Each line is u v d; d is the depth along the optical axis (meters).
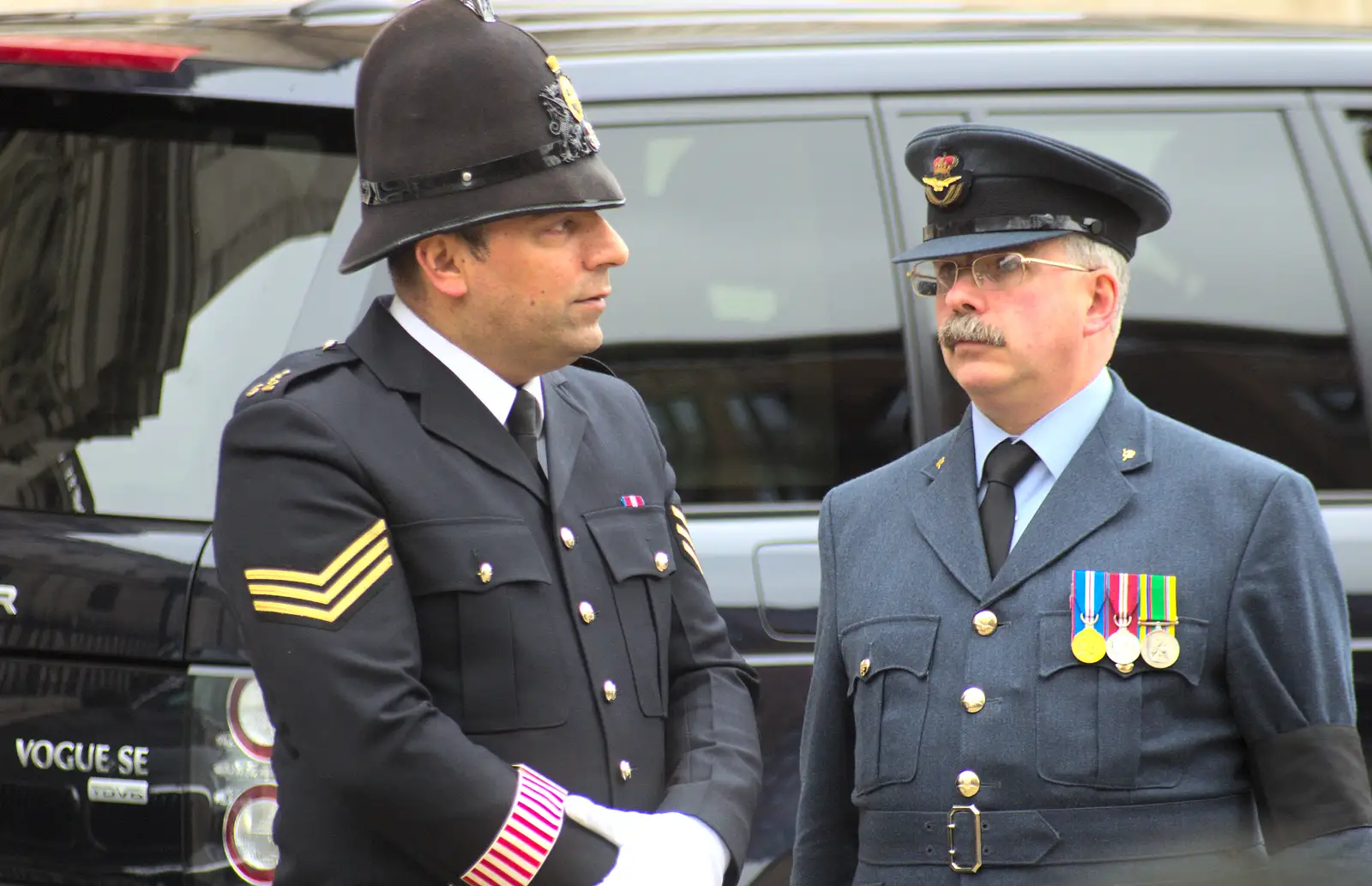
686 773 8.00
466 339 7.88
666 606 8.27
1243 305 11.41
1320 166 11.66
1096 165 8.36
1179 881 7.78
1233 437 11.27
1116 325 8.73
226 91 10.37
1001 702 8.11
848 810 8.96
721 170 11.18
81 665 9.74
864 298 11.07
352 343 8.02
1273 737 7.89
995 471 8.67
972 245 8.35
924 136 8.82
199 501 10.02
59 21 12.10
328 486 7.44
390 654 7.26
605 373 9.22
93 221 10.69
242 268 10.45
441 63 7.68
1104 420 8.57
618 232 11.02
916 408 10.93
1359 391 11.38
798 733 10.34
